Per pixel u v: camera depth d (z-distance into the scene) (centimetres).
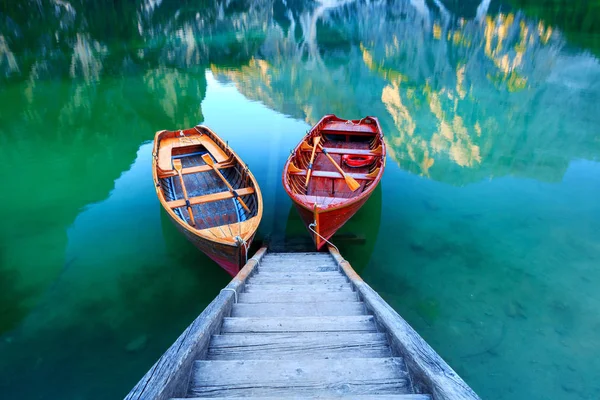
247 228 684
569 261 765
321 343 353
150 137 1504
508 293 693
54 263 781
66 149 1395
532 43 3123
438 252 803
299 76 2459
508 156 1259
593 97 1884
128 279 740
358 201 751
